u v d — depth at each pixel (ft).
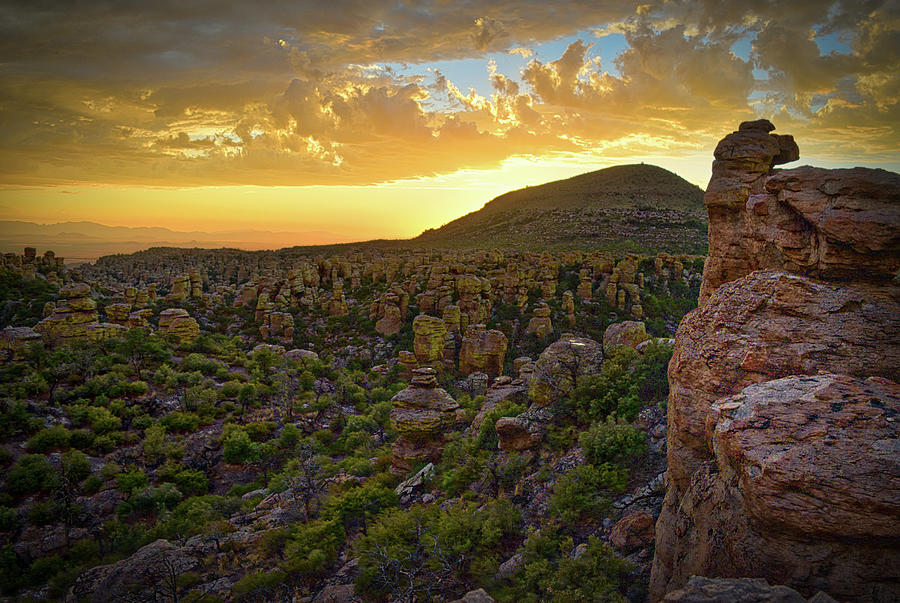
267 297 346.95
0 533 128.57
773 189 49.70
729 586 28.12
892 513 28.09
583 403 95.55
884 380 34.86
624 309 318.24
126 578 93.86
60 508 135.64
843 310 41.06
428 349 256.52
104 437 167.53
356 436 180.24
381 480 127.24
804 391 35.63
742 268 63.52
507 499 82.79
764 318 44.34
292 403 215.51
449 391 224.94
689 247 604.49
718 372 45.34
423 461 130.62
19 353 213.05
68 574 113.19
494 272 362.33
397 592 74.49
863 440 30.78
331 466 151.84
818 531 29.84
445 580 73.15
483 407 133.49
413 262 427.33
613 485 71.41
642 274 367.04
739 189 64.18
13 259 352.90
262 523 115.34
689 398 48.01
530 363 148.97
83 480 150.82
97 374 208.33
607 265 370.32
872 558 29.27
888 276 41.75
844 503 29.09
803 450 31.65
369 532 91.45
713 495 39.06
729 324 46.34
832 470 29.99
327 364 279.08
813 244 45.57
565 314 310.04
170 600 86.63
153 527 135.23
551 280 339.77
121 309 274.16
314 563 90.07
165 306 337.52
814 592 30.19
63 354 211.61
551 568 62.18
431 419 132.87
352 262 519.60
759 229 51.93
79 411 177.47
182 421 185.26
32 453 157.28
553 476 84.23
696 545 39.55
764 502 31.53
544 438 96.22
